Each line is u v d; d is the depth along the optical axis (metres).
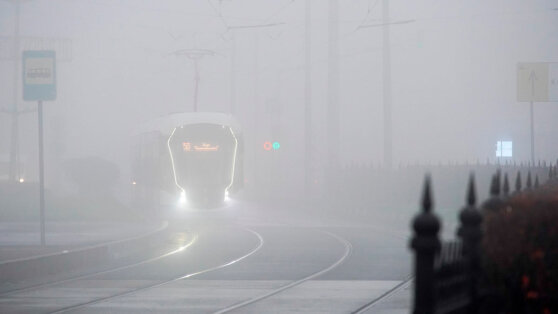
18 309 41.44
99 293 47.50
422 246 18.77
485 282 23.36
